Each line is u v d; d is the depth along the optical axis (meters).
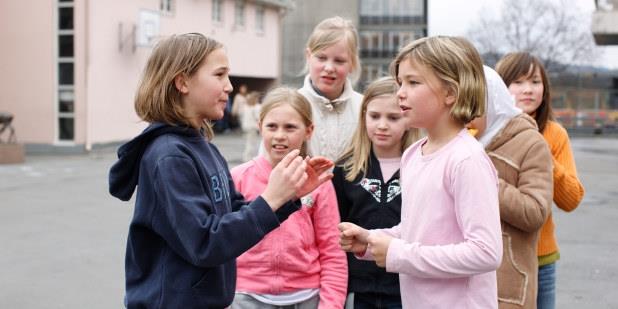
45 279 5.89
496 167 2.66
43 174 14.35
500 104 2.66
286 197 2.03
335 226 2.95
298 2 46.78
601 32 17.00
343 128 3.44
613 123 35.72
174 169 1.97
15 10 20.75
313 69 3.41
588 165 18.02
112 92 21.98
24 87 20.81
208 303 2.05
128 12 22.67
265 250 2.87
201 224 1.93
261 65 32.44
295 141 2.93
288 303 2.87
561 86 40.19
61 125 20.83
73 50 20.56
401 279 2.31
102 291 5.56
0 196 10.98
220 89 2.13
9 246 7.18
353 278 3.04
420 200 2.20
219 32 28.75
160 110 2.08
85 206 10.00
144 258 2.08
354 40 3.41
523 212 2.51
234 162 17.23
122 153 2.10
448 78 2.12
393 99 2.96
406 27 54.34
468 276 2.13
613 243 7.69
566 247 7.46
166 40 2.14
